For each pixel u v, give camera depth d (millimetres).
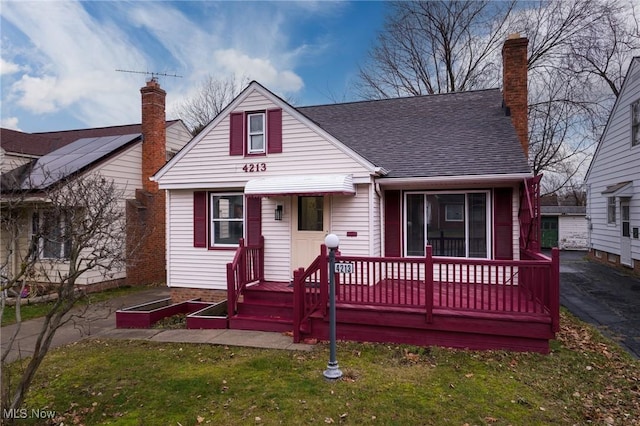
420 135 11297
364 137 11812
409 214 10031
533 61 23703
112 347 7406
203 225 10773
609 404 4934
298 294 7582
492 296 8188
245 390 5348
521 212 9117
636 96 13984
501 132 10641
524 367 6051
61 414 4812
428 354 6664
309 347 7152
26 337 8352
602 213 17875
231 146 10219
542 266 6570
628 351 6875
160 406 4973
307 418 4590
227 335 7973
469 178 8703
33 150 16375
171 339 7781
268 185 9094
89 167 13047
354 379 5641
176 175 10750
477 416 4590
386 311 7207
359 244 9289
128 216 14477
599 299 10820
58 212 6750
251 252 9586
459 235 9680
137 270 14969
